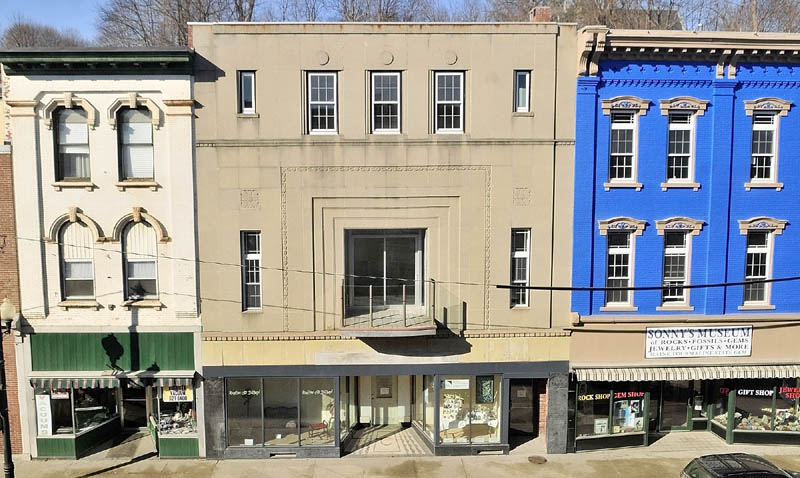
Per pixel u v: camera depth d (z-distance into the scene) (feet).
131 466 52.90
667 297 56.08
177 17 114.52
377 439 59.11
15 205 51.85
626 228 54.65
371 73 52.65
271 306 53.78
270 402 54.95
